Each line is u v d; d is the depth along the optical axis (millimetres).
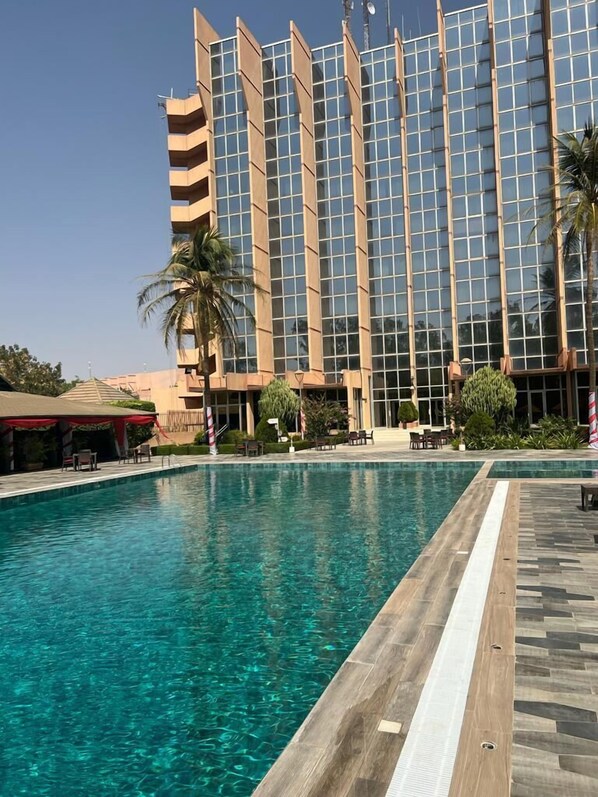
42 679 5555
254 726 4598
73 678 5559
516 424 32031
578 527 9992
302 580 8445
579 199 25188
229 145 45062
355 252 44938
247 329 44281
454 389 41125
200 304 30953
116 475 22422
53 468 28641
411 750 3531
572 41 36000
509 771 3283
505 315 39000
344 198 45688
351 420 42094
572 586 6672
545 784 3162
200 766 4086
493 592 6504
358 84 45812
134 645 6320
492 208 41875
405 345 44656
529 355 38406
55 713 4902
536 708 3971
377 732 3752
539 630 5355
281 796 3160
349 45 44375
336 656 5836
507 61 39969
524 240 38906
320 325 45938
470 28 43031
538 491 14312
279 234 46031
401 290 44844
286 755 3545
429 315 43938
